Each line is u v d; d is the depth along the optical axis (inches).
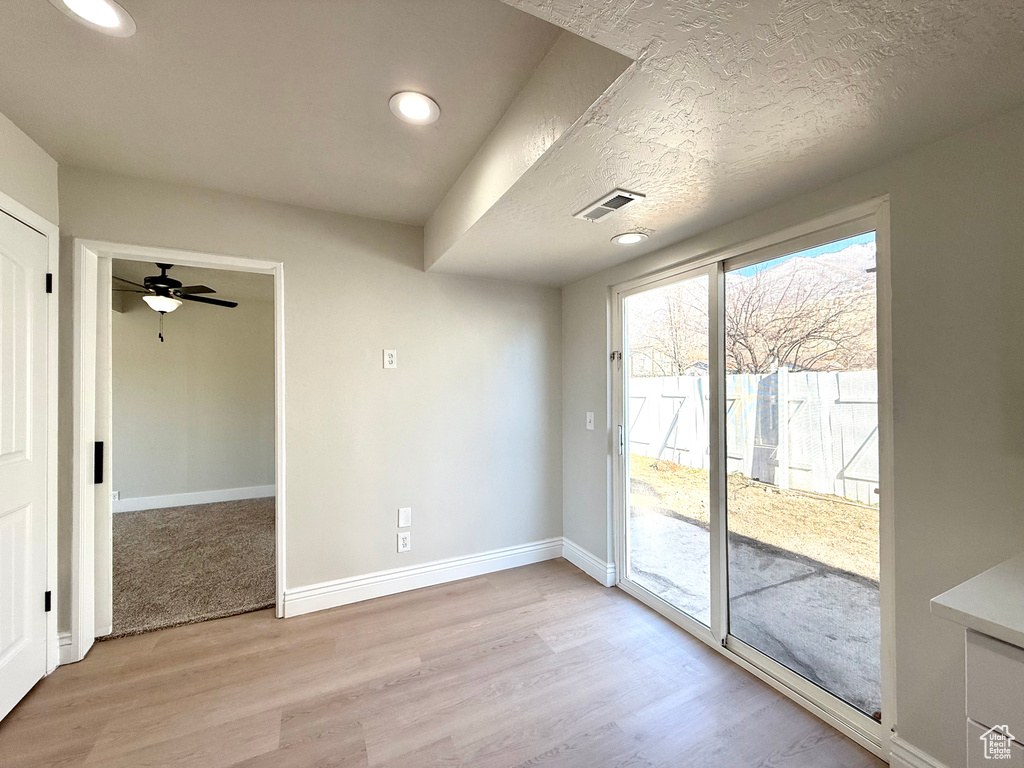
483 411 119.3
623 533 110.5
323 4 45.6
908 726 56.1
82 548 80.6
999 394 48.8
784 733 64.2
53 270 76.1
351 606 101.0
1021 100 46.1
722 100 45.9
